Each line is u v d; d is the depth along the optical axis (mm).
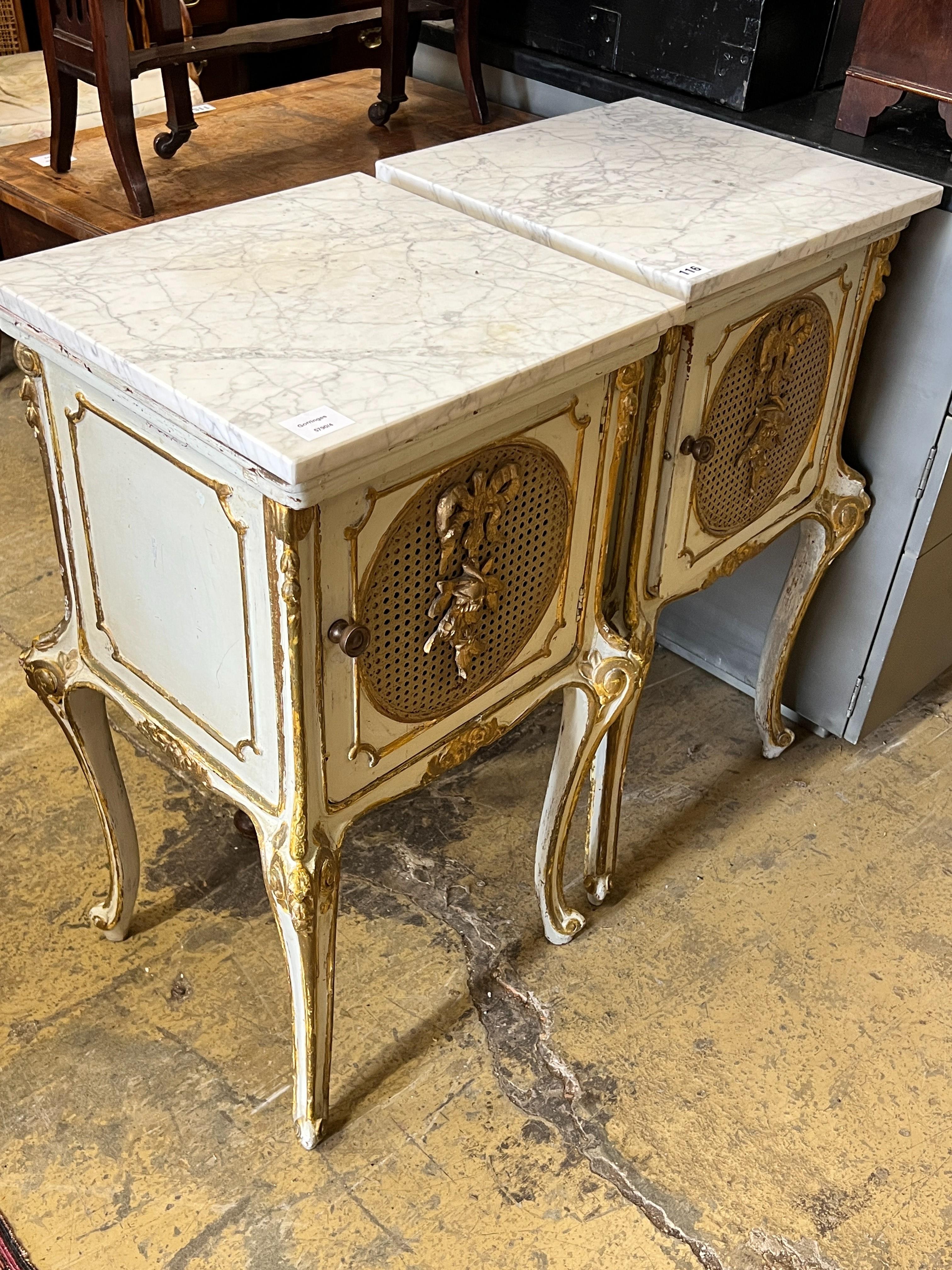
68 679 1396
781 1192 1411
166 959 1639
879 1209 1399
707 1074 1538
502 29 2127
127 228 1742
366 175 1537
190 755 1283
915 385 1729
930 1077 1553
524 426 1149
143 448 1102
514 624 1292
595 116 1805
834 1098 1520
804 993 1651
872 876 1844
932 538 1841
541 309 1193
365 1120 1462
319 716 1109
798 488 1698
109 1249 1317
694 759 2053
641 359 1234
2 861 1769
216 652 1162
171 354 1058
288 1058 1526
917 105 1903
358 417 978
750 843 1891
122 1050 1520
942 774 2049
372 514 1047
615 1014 1607
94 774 1485
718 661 2221
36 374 1202
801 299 1471
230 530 1046
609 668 1427
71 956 1635
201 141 2105
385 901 1753
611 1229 1364
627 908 1767
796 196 1518
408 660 1186
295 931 1225
